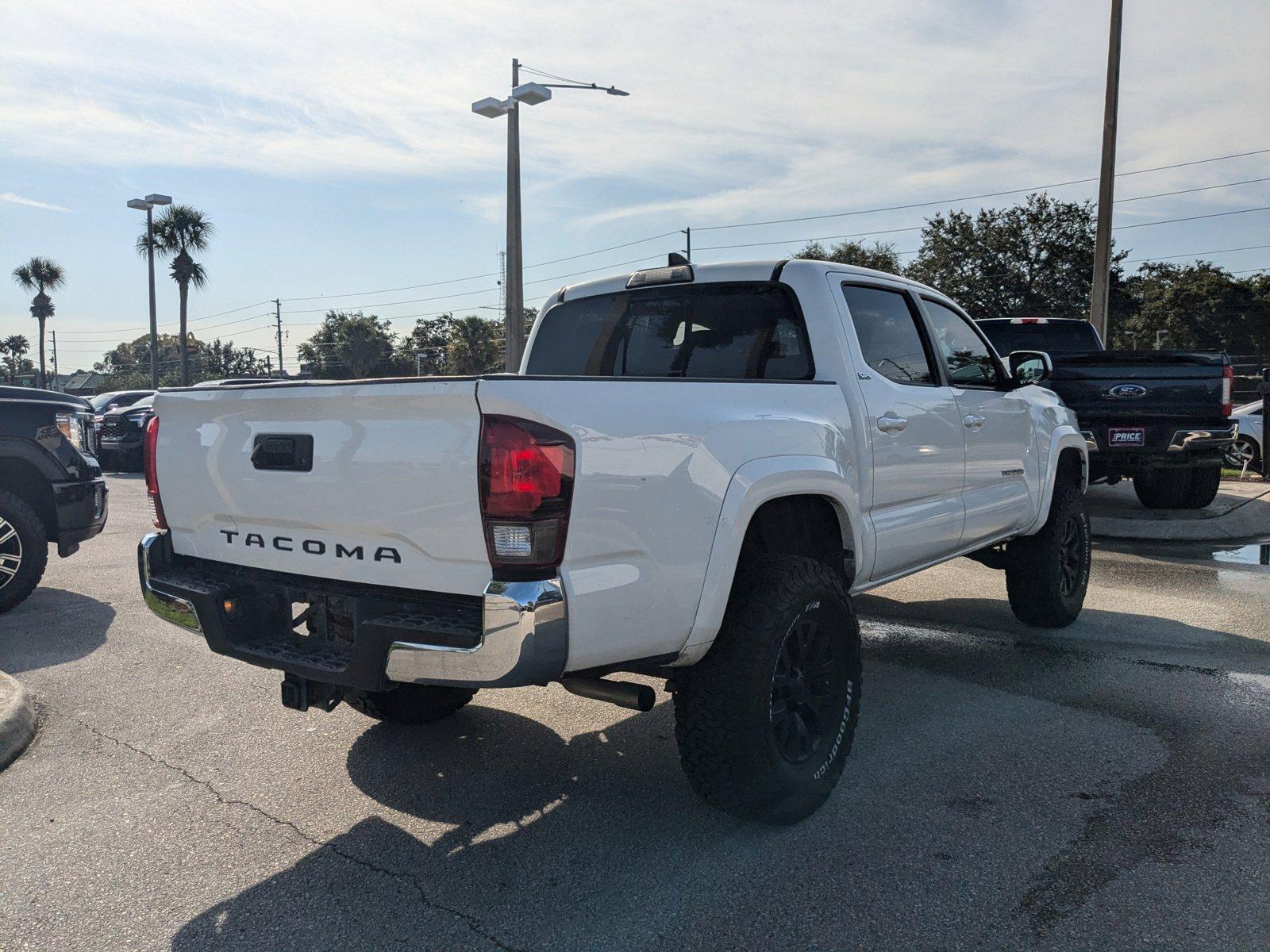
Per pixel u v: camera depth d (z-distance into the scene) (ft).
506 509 7.91
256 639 9.98
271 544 9.83
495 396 7.88
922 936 8.04
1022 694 14.47
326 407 8.99
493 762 12.04
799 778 9.98
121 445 55.47
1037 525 17.26
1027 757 11.96
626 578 8.55
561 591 8.05
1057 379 29.71
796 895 8.73
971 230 127.65
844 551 11.96
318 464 9.10
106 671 15.99
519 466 7.89
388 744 12.67
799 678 10.23
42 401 20.80
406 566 8.66
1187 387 28.17
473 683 8.07
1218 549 27.48
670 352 13.97
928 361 14.40
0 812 10.77
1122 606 20.24
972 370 15.85
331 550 9.24
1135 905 8.46
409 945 8.07
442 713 13.26
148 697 14.70
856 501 11.55
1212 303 220.23
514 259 59.67
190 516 10.68
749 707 9.42
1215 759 11.78
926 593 21.97
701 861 9.44
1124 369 28.84
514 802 10.88
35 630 18.70
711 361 13.47
